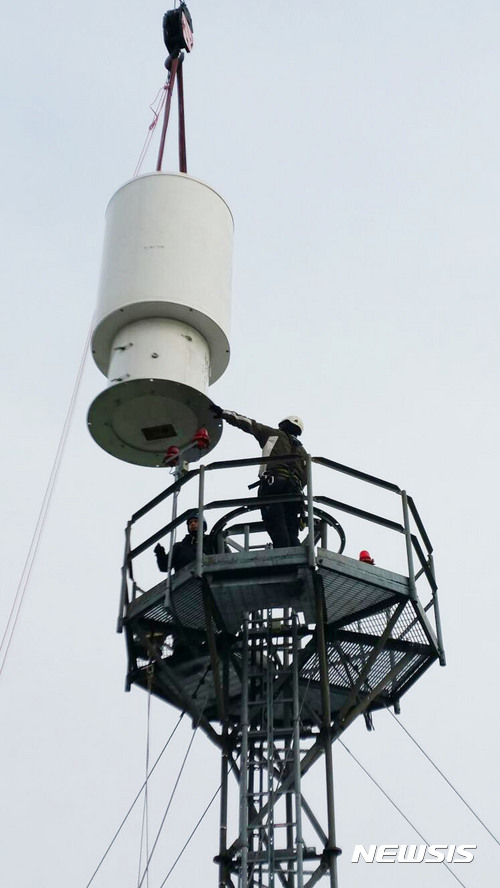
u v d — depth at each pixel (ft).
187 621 55.16
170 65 73.10
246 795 51.03
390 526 54.19
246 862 49.44
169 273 59.11
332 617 54.80
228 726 54.85
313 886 48.78
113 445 58.75
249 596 52.37
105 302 59.21
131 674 56.70
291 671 53.88
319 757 52.24
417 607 52.65
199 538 51.57
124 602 55.06
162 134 69.82
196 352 58.39
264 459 53.47
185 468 56.59
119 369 57.47
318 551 50.90
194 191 62.64
